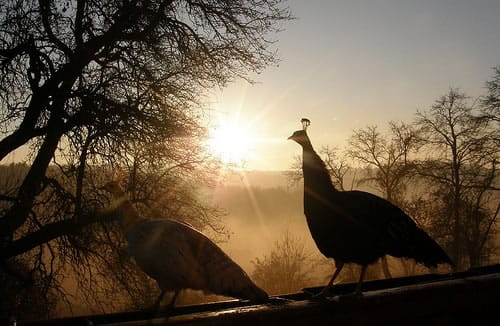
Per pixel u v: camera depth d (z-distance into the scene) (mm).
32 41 12969
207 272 4562
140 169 13695
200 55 13953
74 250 13938
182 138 13797
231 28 14328
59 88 12992
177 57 13844
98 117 12422
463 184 30219
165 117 13016
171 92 13672
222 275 4523
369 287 5582
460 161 30188
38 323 3893
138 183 13758
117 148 12688
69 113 13062
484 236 30359
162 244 4703
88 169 13336
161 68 13852
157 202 14344
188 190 15531
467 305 4668
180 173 14867
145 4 13266
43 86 13062
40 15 13273
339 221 5613
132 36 13367
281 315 3844
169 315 4086
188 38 13938
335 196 5766
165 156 13758
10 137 13188
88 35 13508
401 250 5711
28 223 14305
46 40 13305
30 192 12656
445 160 31016
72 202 12992
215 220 16312
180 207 15289
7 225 12445
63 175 13742
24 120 13336
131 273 14141
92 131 12641
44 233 12906
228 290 4500
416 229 5809
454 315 4660
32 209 13945
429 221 31828
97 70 13234
